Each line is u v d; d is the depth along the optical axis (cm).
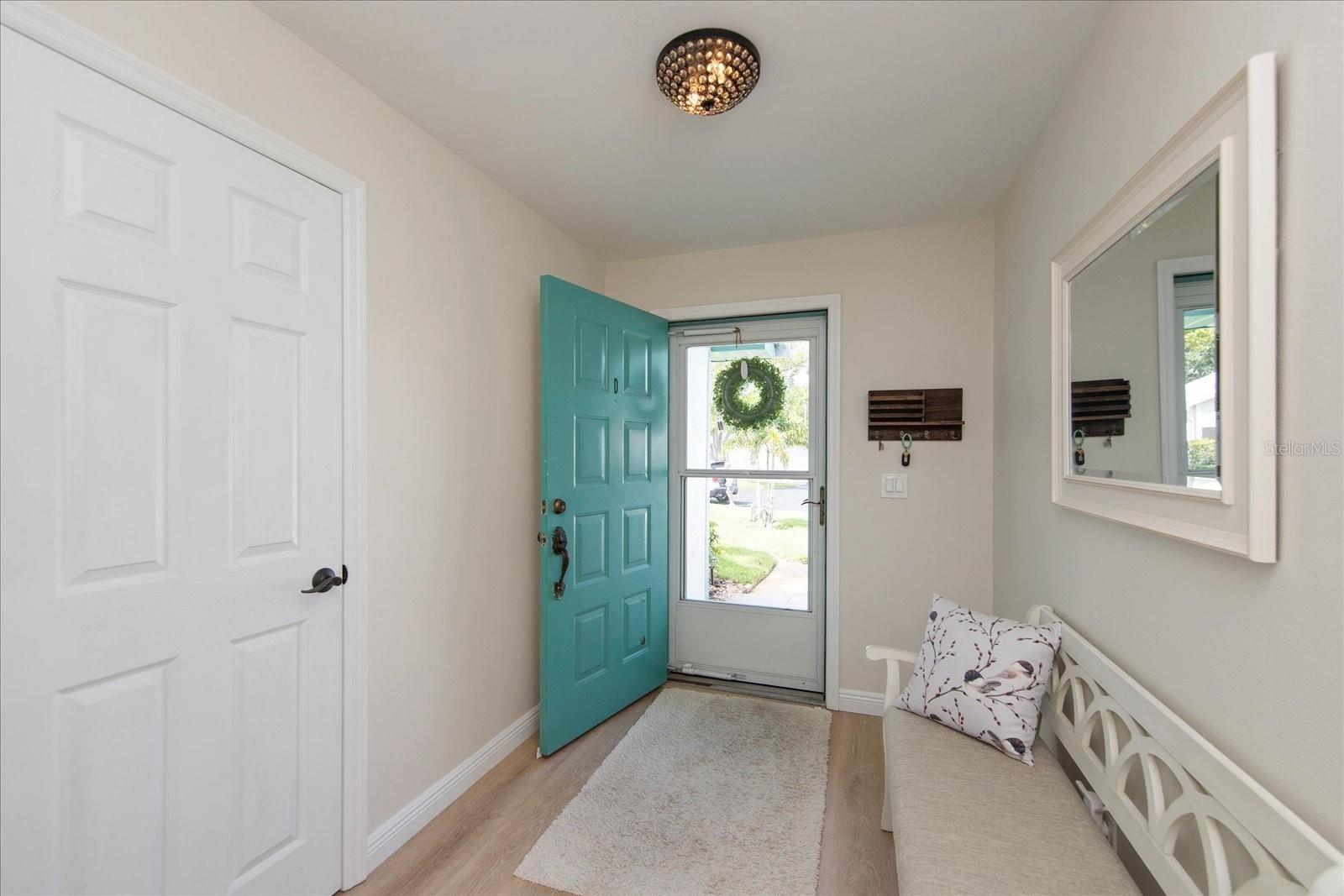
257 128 136
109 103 111
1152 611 112
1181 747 95
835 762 227
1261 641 81
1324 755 69
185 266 123
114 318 112
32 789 101
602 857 171
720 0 135
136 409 115
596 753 234
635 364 287
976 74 160
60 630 105
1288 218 75
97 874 109
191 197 124
